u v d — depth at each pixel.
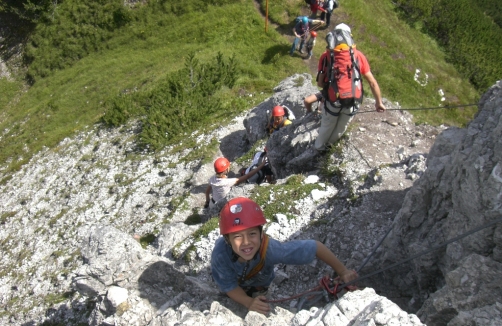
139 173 17.12
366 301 3.97
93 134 22.62
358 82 8.64
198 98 19.84
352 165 9.45
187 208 12.92
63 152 22.42
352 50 8.57
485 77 31.66
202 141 17.22
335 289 4.80
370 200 8.11
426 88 29.30
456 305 3.99
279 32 27.73
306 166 10.70
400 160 9.62
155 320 4.98
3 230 17.50
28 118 28.91
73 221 15.56
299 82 16.61
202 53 26.95
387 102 11.52
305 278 6.79
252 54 26.52
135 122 21.86
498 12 42.66
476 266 4.05
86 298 8.77
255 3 29.39
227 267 4.73
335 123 9.53
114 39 31.86
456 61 32.00
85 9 32.88
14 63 34.44
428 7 32.84
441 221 5.27
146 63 28.94
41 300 11.73
